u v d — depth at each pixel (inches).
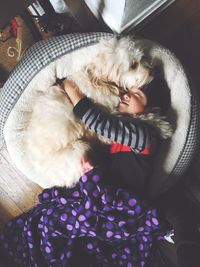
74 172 56.2
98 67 53.4
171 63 55.2
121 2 61.5
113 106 54.8
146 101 55.4
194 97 54.9
